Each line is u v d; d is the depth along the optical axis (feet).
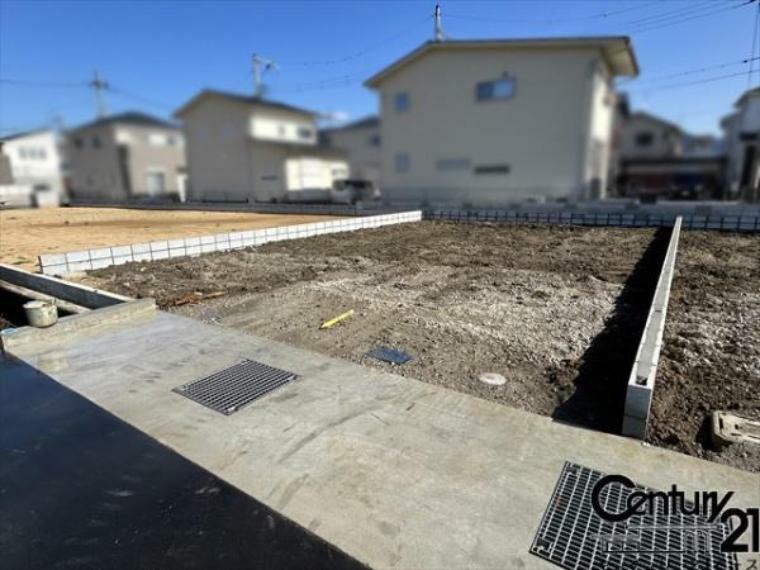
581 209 35.86
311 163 73.61
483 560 4.88
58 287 15.75
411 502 5.68
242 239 24.86
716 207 32.17
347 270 19.10
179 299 14.58
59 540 5.33
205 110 63.72
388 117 58.29
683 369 9.16
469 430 7.18
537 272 18.30
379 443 6.88
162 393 8.60
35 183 44.91
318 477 6.17
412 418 7.55
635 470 6.23
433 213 40.19
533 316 12.71
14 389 8.82
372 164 95.86
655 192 53.78
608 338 10.93
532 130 50.39
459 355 10.18
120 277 17.84
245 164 67.72
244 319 12.94
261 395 8.44
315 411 7.84
